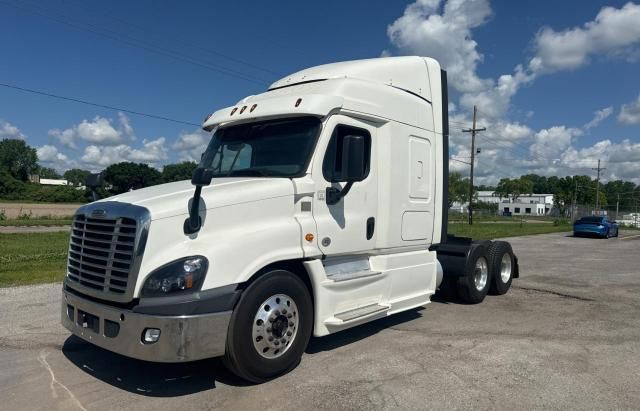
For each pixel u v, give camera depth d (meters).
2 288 9.52
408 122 6.69
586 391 4.73
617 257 17.59
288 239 5.09
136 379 4.97
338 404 4.39
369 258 6.32
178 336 4.24
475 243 8.97
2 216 45.31
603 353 5.90
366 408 4.31
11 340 6.20
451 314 7.93
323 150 5.48
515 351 5.93
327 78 6.26
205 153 6.28
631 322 7.45
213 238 4.65
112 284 4.49
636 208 79.88
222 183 5.16
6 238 22.84
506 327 7.09
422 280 7.07
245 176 5.64
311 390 4.69
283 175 5.43
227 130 6.25
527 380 4.99
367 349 5.96
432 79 7.39
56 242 20.39
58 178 164.50
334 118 5.62
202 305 4.36
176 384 4.85
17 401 4.42
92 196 5.82
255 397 4.54
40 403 4.39
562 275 12.53
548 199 120.50
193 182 4.42
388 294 6.40
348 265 5.98
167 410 4.27
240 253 4.66
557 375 5.14
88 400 4.46
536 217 87.00
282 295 4.99
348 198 5.79
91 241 4.77
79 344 6.06
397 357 5.67
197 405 4.37
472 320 7.52
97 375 5.07
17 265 12.37
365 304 6.05
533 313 8.05
